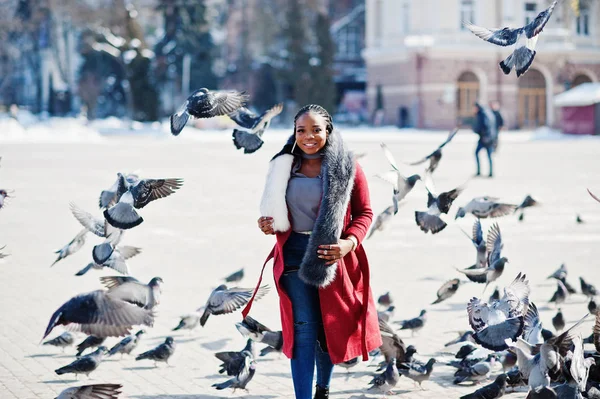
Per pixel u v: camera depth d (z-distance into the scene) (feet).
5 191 21.63
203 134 204.85
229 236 51.55
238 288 22.12
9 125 174.29
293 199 19.53
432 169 24.59
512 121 238.27
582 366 18.01
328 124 19.75
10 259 42.93
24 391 22.85
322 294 19.31
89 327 15.40
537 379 17.67
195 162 113.50
